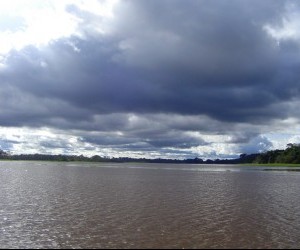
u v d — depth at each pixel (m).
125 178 111.56
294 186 86.00
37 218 40.81
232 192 69.94
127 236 33.34
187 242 31.61
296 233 35.12
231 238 33.06
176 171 181.00
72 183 87.88
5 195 60.34
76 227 36.62
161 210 46.72
